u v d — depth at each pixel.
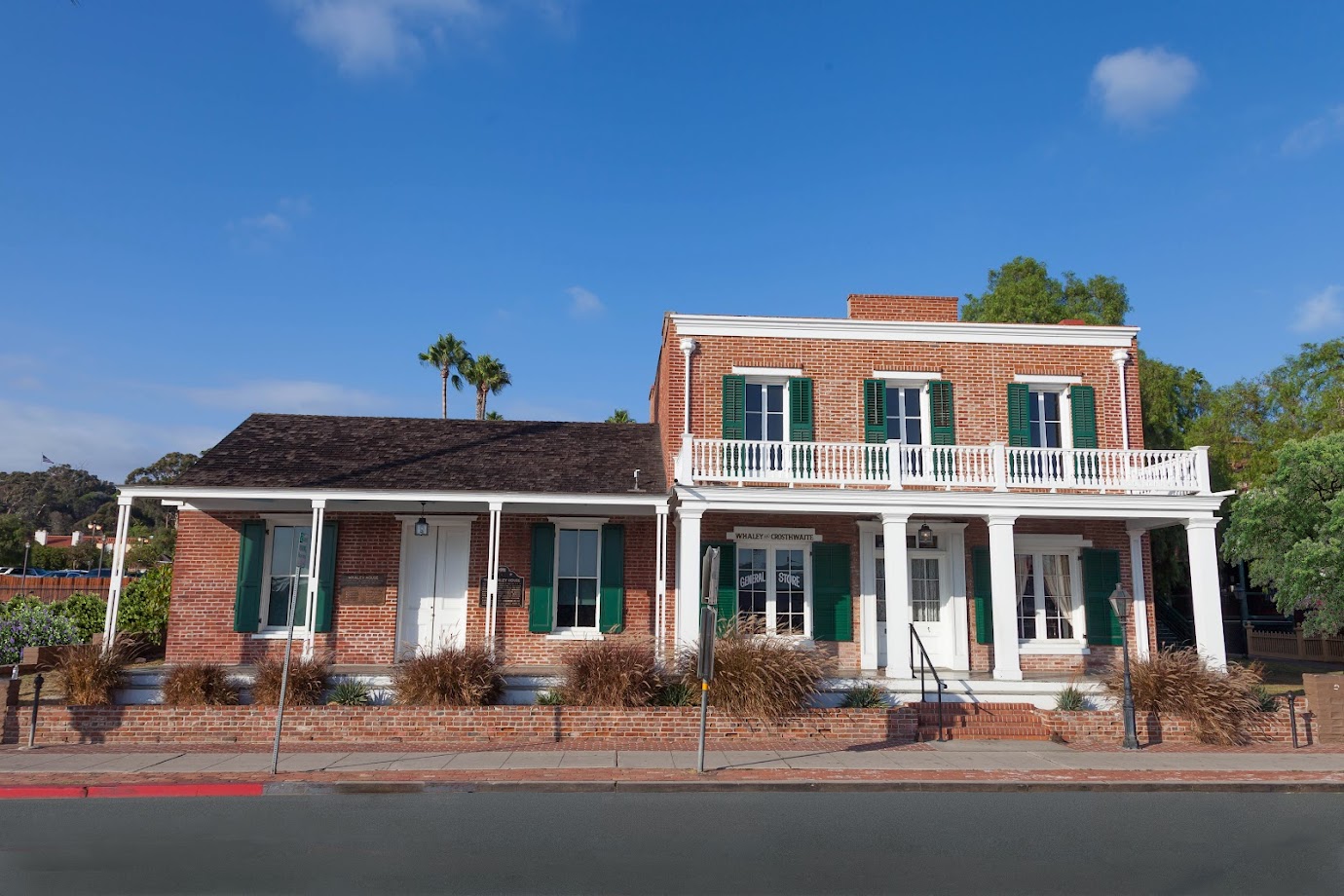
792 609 18.78
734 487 16.72
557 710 14.49
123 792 10.96
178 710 14.28
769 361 19.39
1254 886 7.53
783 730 14.69
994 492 17.20
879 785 11.56
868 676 16.70
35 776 11.55
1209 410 30.38
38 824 9.44
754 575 18.83
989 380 19.70
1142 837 9.17
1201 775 12.24
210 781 11.27
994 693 16.42
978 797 11.18
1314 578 17.12
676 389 19.22
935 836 9.14
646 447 20.72
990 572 17.55
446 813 10.01
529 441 20.69
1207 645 16.95
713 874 7.75
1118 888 7.45
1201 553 17.23
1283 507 18.34
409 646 16.72
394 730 14.28
